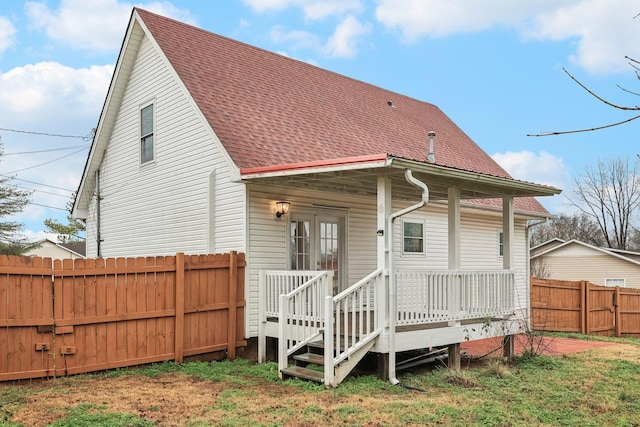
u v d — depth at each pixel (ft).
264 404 22.39
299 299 29.01
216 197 35.12
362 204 40.40
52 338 26.27
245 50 48.11
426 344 28.55
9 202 94.02
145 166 43.04
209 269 31.91
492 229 54.70
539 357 33.96
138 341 29.07
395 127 53.01
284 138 37.78
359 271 39.75
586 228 151.23
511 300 34.32
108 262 28.14
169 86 40.29
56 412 20.54
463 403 22.94
